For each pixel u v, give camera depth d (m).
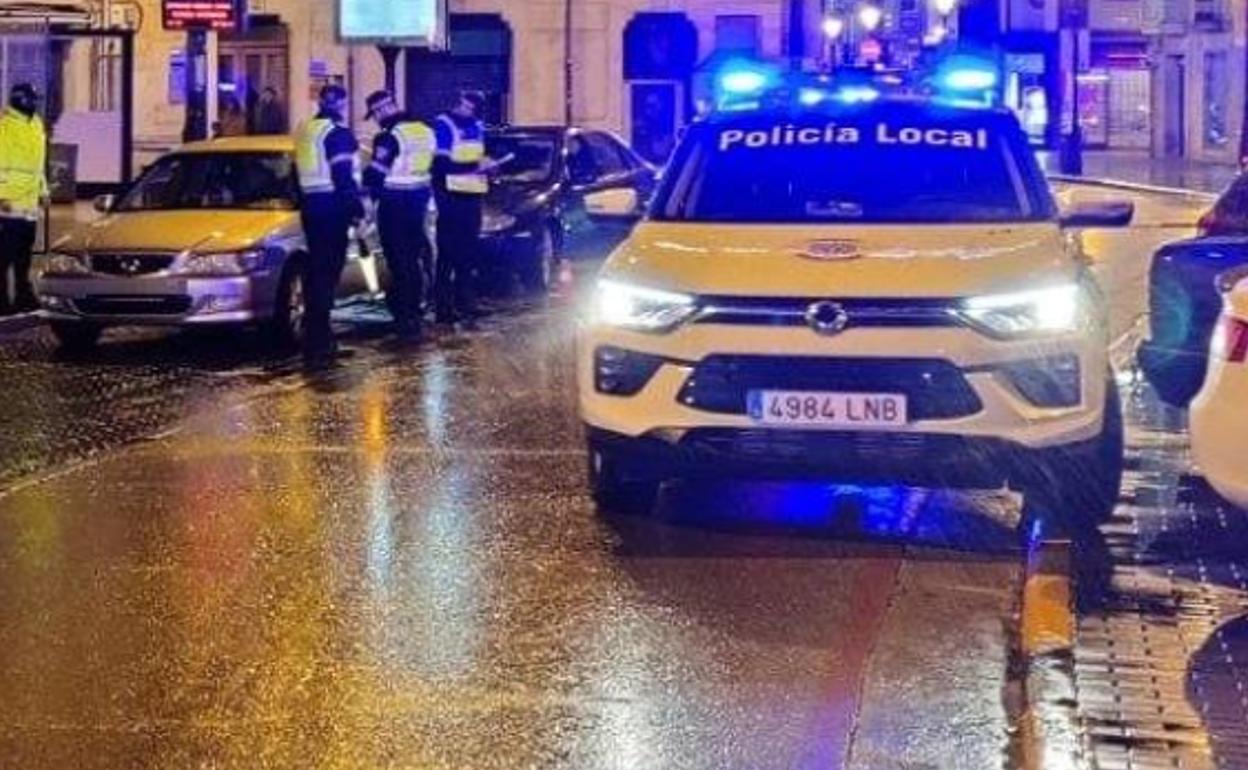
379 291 20.48
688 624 7.95
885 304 8.92
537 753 6.37
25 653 7.49
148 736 6.51
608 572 8.81
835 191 10.39
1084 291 9.30
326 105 17.19
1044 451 8.97
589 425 9.49
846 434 8.95
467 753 6.36
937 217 10.15
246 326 16.88
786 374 8.98
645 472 9.64
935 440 8.91
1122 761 5.96
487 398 14.27
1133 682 6.81
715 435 9.09
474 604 8.24
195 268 16.66
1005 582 8.69
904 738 6.55
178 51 42.31
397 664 7.36
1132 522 9.55
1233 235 12.16
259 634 7.76
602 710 6.81
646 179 24.72
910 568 8.94
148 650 7.54
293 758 6.30
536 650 7.55
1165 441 11.91
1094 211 10.20
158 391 14.61
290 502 10.37
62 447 12.12
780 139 10.73
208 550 9.23
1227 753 6.03
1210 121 57.22
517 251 21.95
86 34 27.06
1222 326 8.00
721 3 45.94
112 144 28.44
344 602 8.27
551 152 23.06
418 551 9.22
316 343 17.20
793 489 10.67
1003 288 9.00
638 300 9.31
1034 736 6.22
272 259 17.02
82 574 8.76
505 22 46.25
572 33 45.88
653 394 9.19
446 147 19.27
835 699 6.96
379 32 28.64
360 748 6.41
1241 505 7.78
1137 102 66.69
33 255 22.00
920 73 11.98
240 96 43.00
